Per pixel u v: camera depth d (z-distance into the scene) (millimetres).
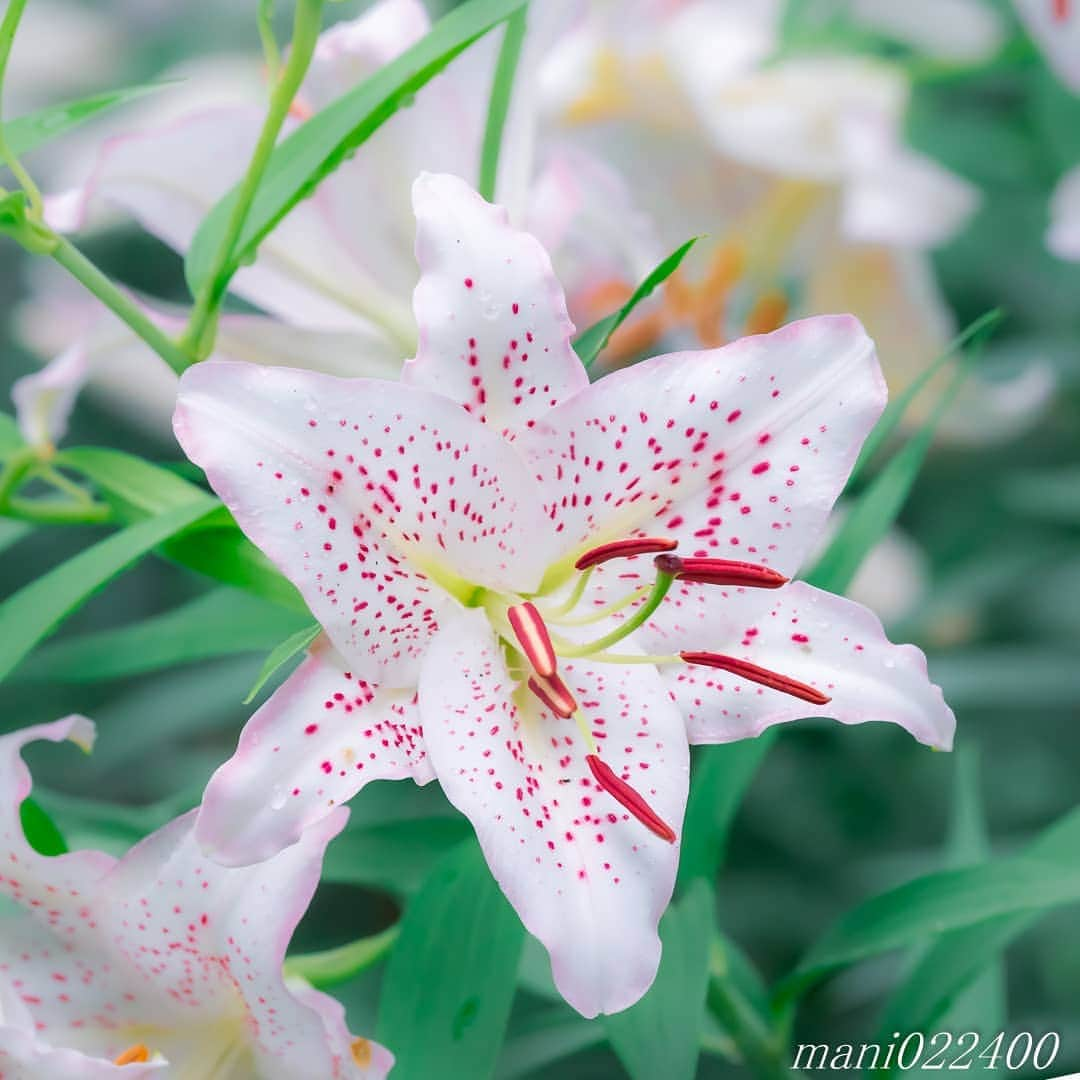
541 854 697
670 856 704
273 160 736
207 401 678
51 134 735
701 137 948
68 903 726
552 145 915
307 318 781
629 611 731
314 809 682
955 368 990
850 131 938
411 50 728
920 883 781
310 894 701
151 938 725
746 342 711
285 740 686
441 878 740
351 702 694
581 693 724
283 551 681
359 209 772
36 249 738
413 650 706
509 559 717
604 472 714
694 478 717
